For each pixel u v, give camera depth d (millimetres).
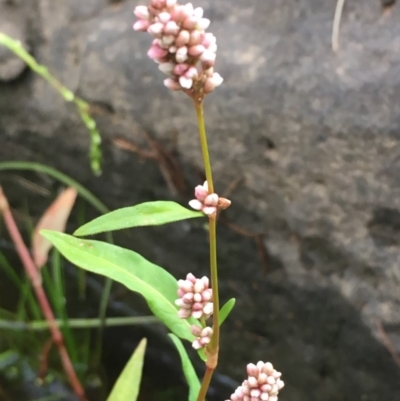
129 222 120
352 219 242
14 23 333
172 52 102
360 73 227
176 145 284
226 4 264
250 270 287
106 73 303
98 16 309
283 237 267
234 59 257
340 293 256
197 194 118
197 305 127
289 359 292
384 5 226
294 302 276
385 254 239
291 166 250
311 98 238
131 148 306
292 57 243
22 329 364
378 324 248
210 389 333
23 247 271
